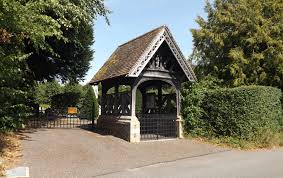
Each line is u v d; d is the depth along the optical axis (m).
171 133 18.27
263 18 21.19
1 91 13.29
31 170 9.98
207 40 23.75
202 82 19.89
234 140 16.27
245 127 16.23
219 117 17.33
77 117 27.95
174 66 18.08
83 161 11.68
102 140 16.31
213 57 23.58
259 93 16.69
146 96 21.59
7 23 10.86
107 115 19.86
